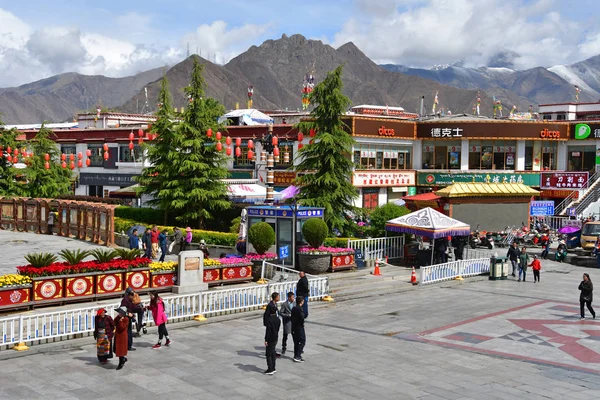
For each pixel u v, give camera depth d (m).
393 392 14.57
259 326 21.55
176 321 21.81
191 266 25.89
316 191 38.56
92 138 65.62
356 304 25.69
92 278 23.55
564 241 40.84
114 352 17.19
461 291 28.95
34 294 21.97
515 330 21.00
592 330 21.05
